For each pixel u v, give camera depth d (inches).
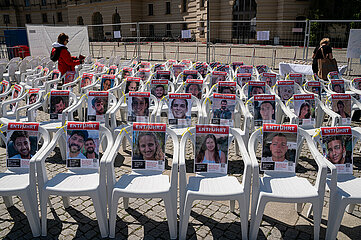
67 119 168.7
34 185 105.6
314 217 101.2
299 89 207.3
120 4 1371.8
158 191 101.8
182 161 104.9
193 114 201.3
